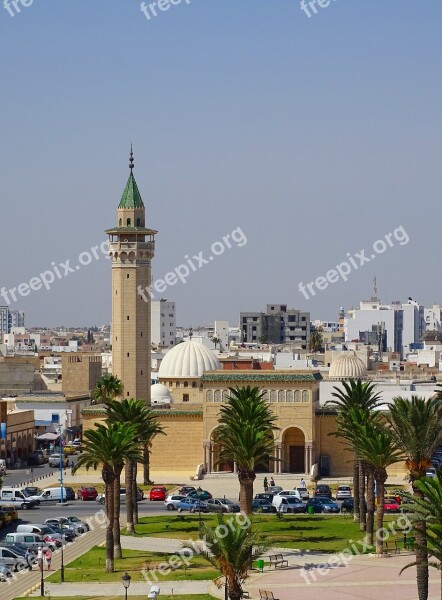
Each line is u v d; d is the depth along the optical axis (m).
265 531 171.75
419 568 124.88
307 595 132.88
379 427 166.25
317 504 193.75
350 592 134.12
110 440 150.88
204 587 137.50
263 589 135.75
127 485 176.25
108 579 143.12
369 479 160.00
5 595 136.12
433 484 111.38
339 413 193.75
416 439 143.38
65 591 137.50
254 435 172.50
